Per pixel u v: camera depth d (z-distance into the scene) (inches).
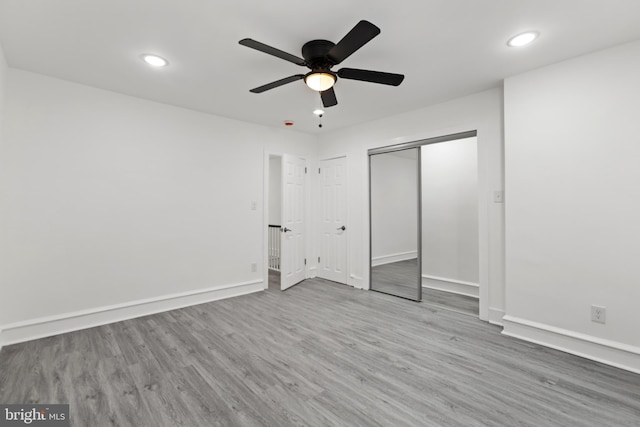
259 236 166.1
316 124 167.8
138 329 111.6
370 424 63.0
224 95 123.0
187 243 139.6
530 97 101.5
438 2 67.0
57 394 72.7
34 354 91.7
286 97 125.3
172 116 135.2
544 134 98.7
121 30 78.0
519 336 104.3
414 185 187.2
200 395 72.6
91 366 85.4
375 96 124.6
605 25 75.9
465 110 124.6
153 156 129.8
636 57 83.4
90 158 114.5
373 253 173.8
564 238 95.2
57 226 107.9
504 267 115.1
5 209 98.4
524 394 73.1
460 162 162.4
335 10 69.6
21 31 78.4
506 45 85.7
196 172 142.6
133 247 124.6
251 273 162.4
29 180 102.5
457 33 79.5
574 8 69.2
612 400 70.7
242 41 65.5
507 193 106.7
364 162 165.6
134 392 73.7
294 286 173.6
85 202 113.4
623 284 85.4
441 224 169.6
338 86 114.2
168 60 94.0
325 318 123.3
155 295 130.3
